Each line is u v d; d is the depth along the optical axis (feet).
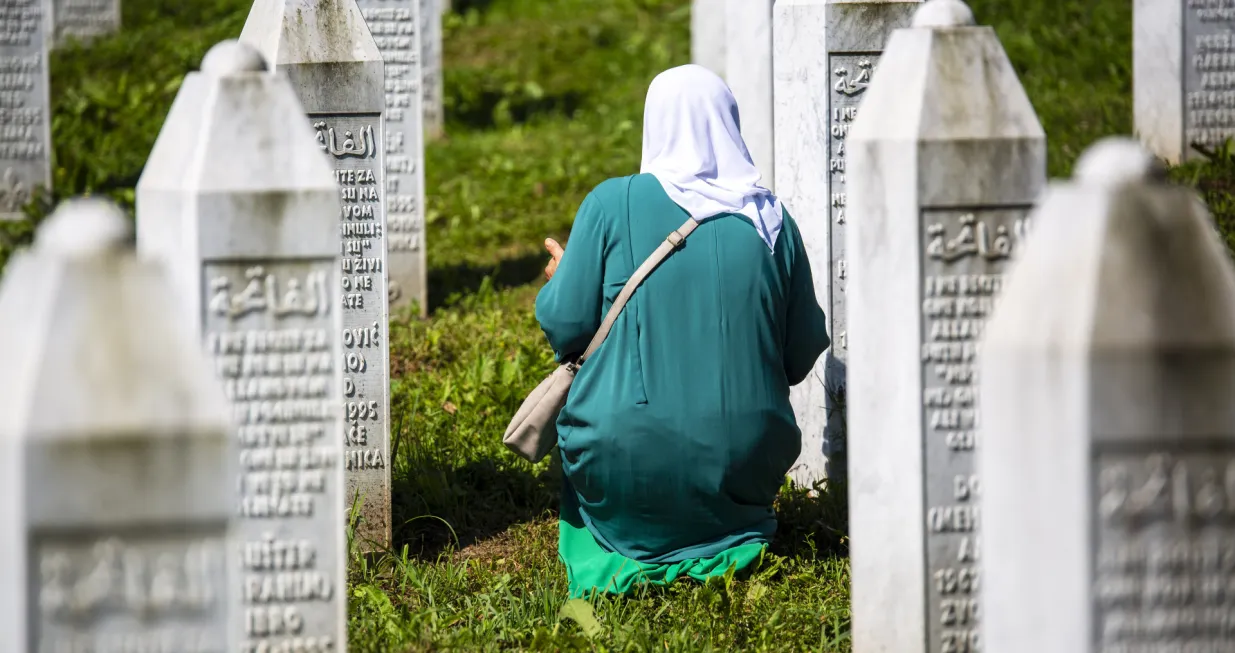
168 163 20.22
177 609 15.78
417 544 29.96
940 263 20.84
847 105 30.83
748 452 25.95
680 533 26.50
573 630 24.59
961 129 20.65
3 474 15.33
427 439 33.71
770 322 26.40
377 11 45.62
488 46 84.02
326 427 20.01
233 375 19.76
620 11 89.76
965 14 21.08
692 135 26.73
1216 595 16.12
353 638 23.75
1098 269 15.76
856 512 21.80
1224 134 51.93
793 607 25.11
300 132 19.93
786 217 27.12
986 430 16.63
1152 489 15.90
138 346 15.42
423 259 46.01
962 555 21.36
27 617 15.34
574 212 55.77
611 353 26.07
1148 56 52.19
